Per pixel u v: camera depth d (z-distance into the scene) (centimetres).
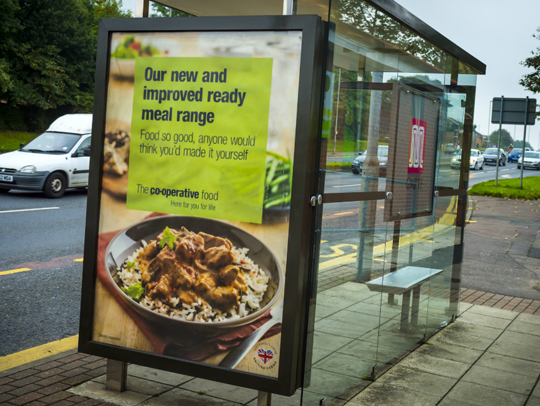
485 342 543
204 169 342
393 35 419
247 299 335
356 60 363
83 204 1357
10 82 3434
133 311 364
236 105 333
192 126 344
